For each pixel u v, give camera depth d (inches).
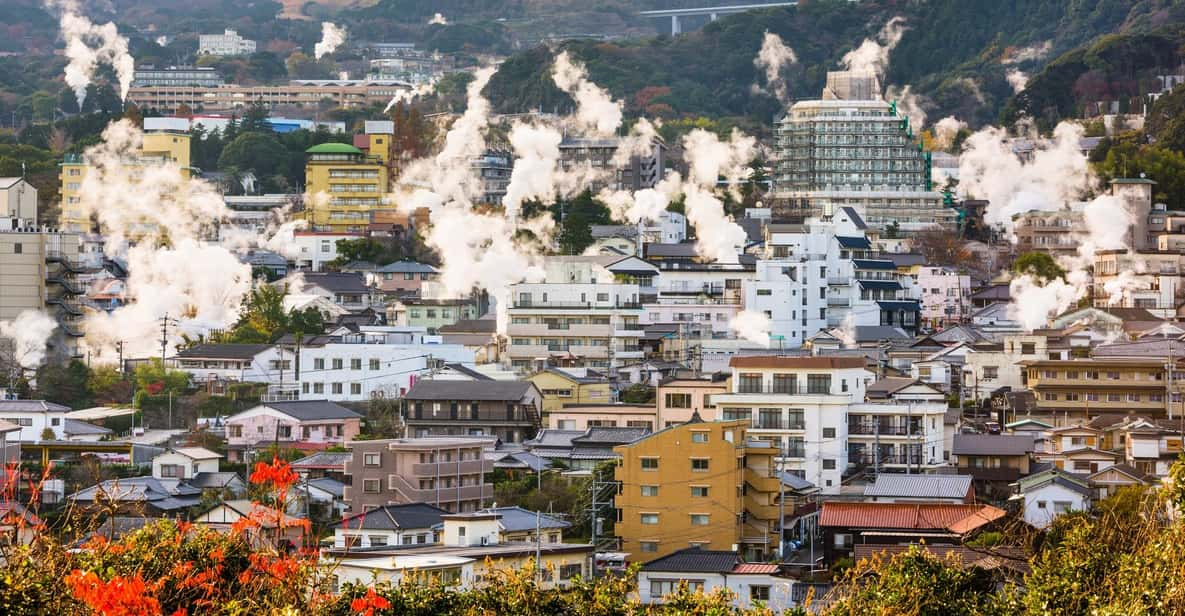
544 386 5418.3
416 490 4025.6
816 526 3924.7
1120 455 4421.8
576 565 3297.2
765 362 4608.8
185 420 5536.4
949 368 5644.7
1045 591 2290.8
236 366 6077.8
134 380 6003.9
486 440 4655.5
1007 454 4360.2
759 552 3806.6
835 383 4547.2
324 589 1860.2
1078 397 5103.3
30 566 1863.9
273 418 5000.0
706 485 3818.9
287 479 1692.9
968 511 3506.4
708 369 5831.7
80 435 5167.3
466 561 2962.6
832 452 4500.5
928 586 2464.3
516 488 4237.2
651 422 4918.8
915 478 3917.3
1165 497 2100.1
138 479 4355.3
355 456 4104.3
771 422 4547.2
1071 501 3774.6
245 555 2030.0
